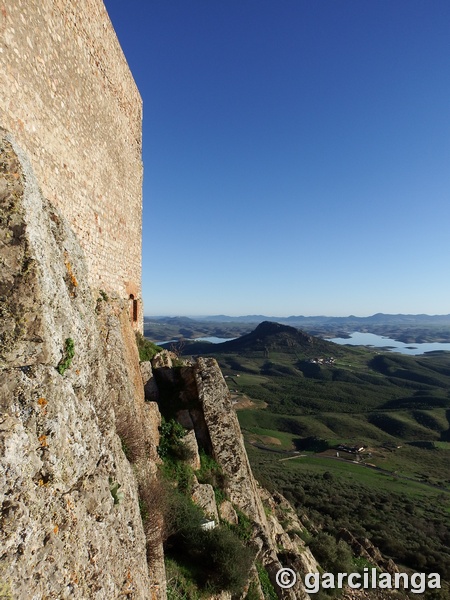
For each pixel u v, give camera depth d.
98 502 4.44
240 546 8.95
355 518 35.22
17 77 6.20
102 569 4.12
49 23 7.52
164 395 13.47
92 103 10.16
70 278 5.46
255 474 28.09
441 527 37.19
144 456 8.78
